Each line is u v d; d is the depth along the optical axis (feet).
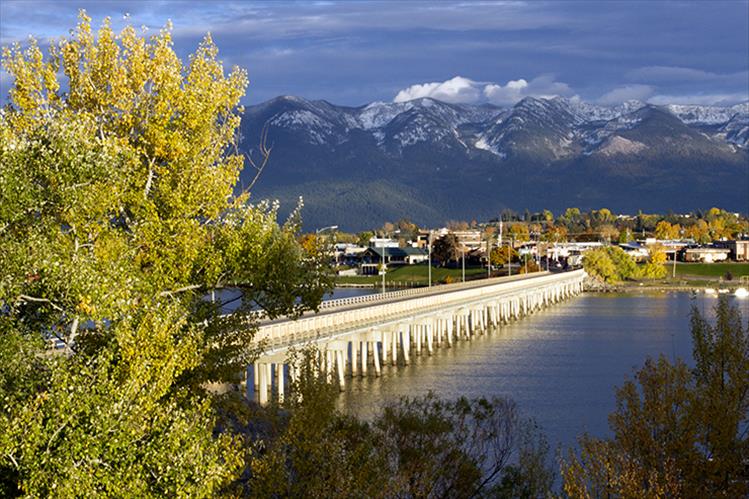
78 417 76.95
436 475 122.01
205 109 110.83
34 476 74.90
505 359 352.28
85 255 92.73
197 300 115.85
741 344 128.26
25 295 90.17
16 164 90.58
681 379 124.47
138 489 77.15
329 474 99.45
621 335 433.89
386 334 347.15
